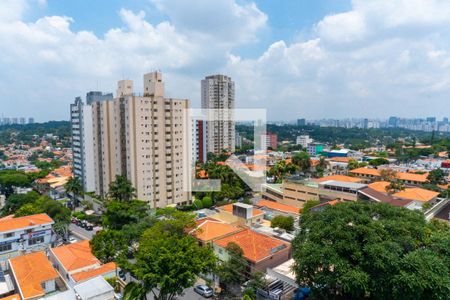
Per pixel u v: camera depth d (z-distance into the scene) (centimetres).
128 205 5588
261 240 3841
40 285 3119
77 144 9006
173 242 2981
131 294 2838
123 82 7412
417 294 1994
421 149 15800
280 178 9094
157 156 6806
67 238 5569
